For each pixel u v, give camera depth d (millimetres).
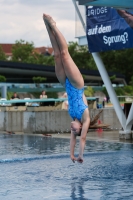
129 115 19391
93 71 86562
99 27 19266
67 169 11797
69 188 9375
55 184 9805
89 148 16328
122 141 18797
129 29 18141
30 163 12961
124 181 10086
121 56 107062
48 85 73312
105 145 17297
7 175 10969
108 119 25359
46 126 24000
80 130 9023
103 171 11398
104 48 19156
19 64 77438
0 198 8516
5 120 25875
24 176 10820
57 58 9266
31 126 24031
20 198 8516
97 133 23328
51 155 14273
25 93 69500
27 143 18641
